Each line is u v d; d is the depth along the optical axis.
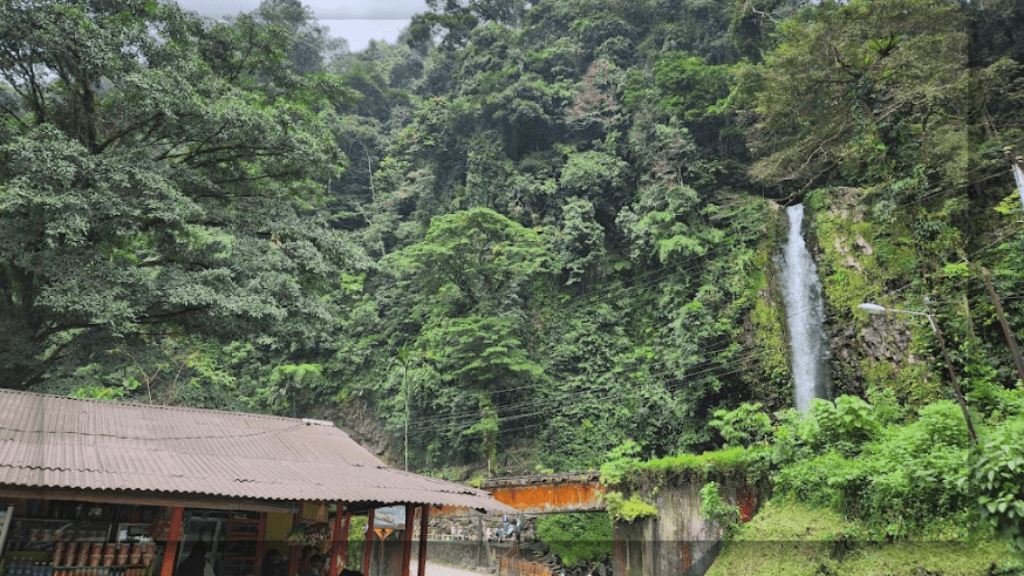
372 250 41.06
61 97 14.66
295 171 19.73
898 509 8.12
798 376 24.88
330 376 38.06
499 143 41.47
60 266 12.73
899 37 18.89
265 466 8.71
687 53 36.62
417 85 49.72
